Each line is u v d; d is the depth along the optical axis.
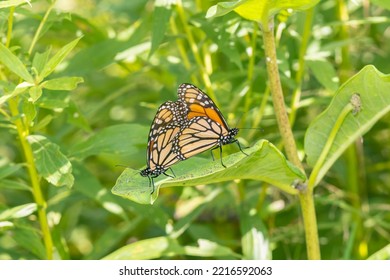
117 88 1.28
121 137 0.97
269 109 1.09
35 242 0.98
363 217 1.17
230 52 1.00
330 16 1.17
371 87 0.84
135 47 1.04
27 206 0.95
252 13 0.84
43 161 0.90
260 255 0.99
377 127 1.23
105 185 1.26
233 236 1.20
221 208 1.16
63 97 0.99
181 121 0.87
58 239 1.04
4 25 0.96
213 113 0.87
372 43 1.23
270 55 0.86
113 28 1.30
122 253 0.94
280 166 0.84
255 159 0.82
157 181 0.84
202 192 1.14
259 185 1.15
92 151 0.96
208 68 1.09
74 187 1.03
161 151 0.86
